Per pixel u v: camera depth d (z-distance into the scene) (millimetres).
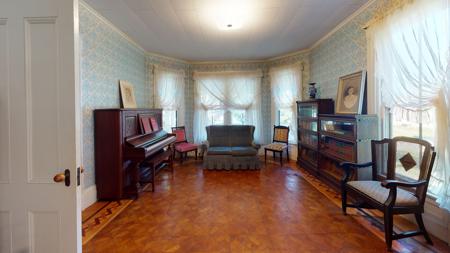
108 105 3643
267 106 6137
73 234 1218
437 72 2062
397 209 2027
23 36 1190
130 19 3418
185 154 6062
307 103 4504
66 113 1204
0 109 1218
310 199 3201
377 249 2031
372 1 2947
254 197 3299
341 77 3707
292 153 5645
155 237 2266
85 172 3051
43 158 1220
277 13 3256
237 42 4562
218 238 2236
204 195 3402
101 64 3428
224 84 6102
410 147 2520
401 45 2443
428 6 2133
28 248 1233
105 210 2916
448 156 1974
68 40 1183
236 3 2939
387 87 2678
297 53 5359
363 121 2871
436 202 2131
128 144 3324
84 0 2842
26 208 1227
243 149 4949
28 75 1202
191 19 3424
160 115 4898
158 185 3881
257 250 2033
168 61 5734
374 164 2742
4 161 1229
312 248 2055
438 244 2084
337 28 3850
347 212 2783
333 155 3578
